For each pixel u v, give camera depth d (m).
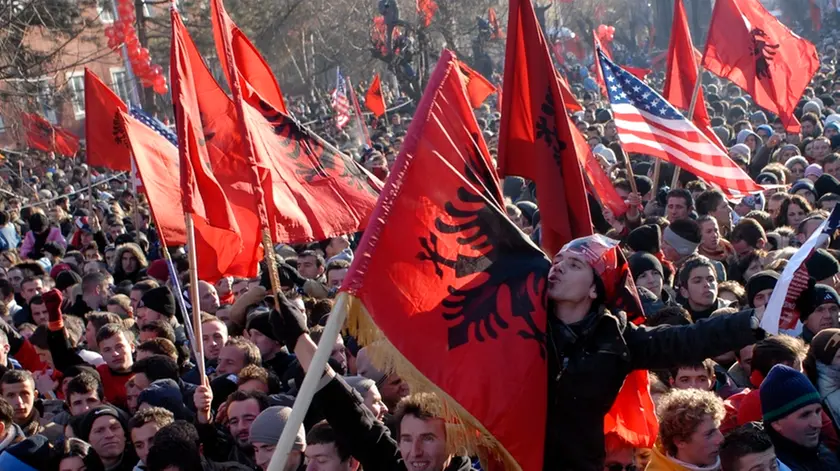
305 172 6.57
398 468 3.79
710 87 29.83
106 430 5.58
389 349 3.28
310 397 3.16
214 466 5.21
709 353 3.27
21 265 11.58
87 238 14.38
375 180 6.76
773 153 14.74
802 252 3.45
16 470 4.95
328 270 8.95
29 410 6.11
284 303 3.71
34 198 24.06
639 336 3.37
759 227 8.24
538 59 4.25
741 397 5.17
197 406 5.40
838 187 10.91
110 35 27.50
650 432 3.68
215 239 6.41
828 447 4.79
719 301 6.91
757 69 10.70
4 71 27.50
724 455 4.15
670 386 5.26
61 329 6.89
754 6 10.71
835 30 60.31
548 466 3.38
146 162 7.04
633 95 8.97
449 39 46.62
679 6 10.96
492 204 3.48
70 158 32.34
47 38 30.89
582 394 3.32
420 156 3.47
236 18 50.91
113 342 6.73
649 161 14.69
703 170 8.75
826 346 4.88
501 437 3.27
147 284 8.87
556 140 4.25
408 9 54.34
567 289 3.33
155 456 4.83
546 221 4.23
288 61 54.78
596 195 9.04
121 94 40.66
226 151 6.32
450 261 3.40
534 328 3.33
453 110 3.56
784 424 4.42
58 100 30.70
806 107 18.52
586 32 60.09
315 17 53.09
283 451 3.10
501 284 3.39
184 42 6.03
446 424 3.52
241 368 6.43
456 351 3.32
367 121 35.12
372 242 3.33
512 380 3.29
